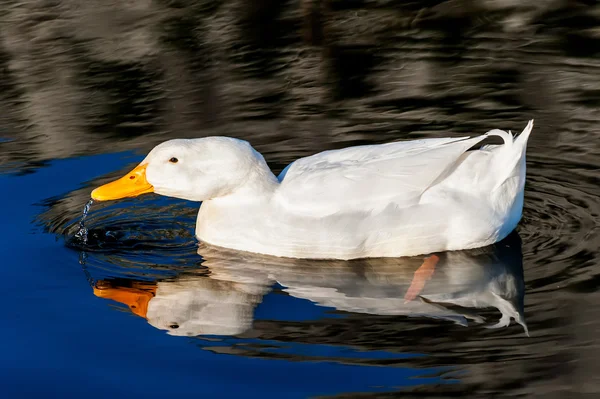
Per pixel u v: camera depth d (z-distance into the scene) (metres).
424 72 15.86
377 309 9.43
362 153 10.90
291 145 13.62
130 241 11.24
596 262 10.16
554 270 10.06
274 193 10.83
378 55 16.61
